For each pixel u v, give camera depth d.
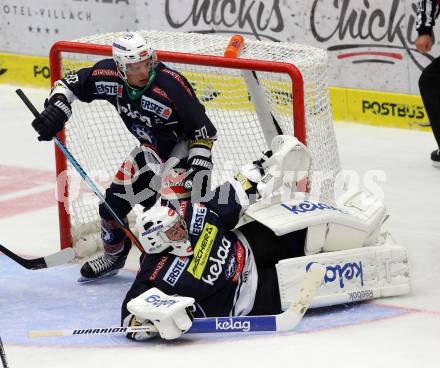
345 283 12.29
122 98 13.04
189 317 11.23
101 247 15.49
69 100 13.52
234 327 11.41
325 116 14.58
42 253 15.54
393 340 11.29
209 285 11.60
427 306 12.49
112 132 17.23
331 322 11.98
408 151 20.88
